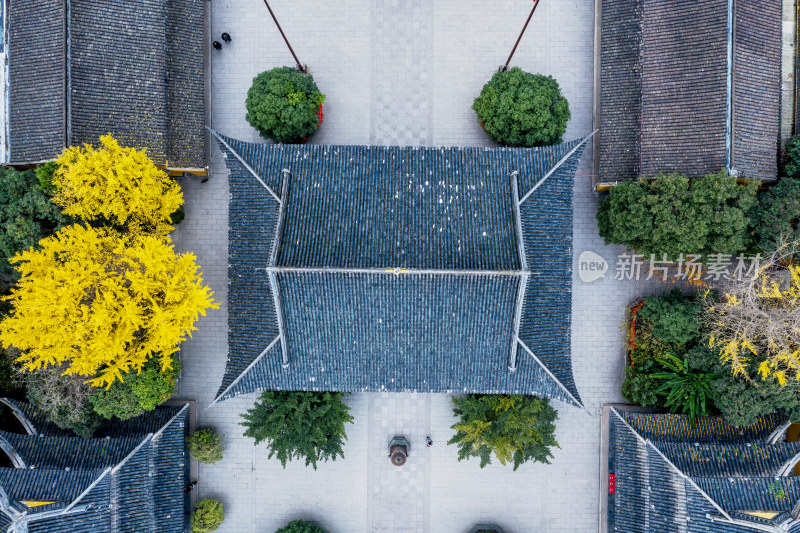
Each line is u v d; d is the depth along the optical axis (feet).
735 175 100.37
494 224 92.99
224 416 126.41
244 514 127.65
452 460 127.03
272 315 96.37
